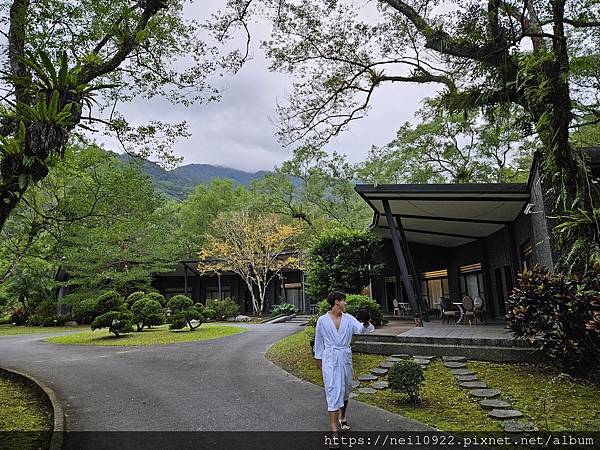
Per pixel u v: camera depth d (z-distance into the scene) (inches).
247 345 447.8
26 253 402.3
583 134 360.5
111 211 391.2
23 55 223.6
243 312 1086.4
